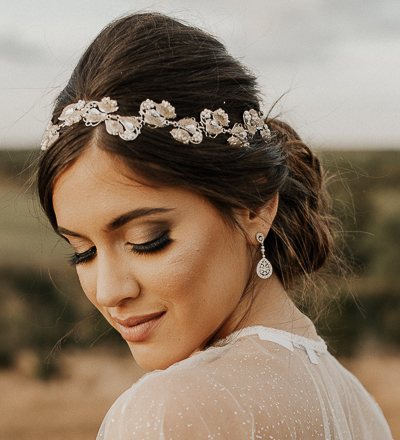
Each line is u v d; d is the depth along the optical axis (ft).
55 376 50.19
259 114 5.97
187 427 4.06
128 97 4.97
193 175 4.86
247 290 5.65
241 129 5.40
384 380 47.11
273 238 6.18
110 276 4.97
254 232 5.57
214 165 5.00
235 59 5.92
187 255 4.91
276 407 4.43
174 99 5.08
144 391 4.33
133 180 4.74
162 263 4.90
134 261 4.99
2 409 43.88
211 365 4.67
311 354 5.54
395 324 52.24
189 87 5.19
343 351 50.80
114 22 5.64
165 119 4.92
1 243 56.08
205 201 5.01
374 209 54.24
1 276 54.39
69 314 53.52
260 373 4.71
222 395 4.27
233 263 5.26
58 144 4.92
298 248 6.67
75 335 53.01
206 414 4.13
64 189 4.96
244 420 4.17
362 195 54.24
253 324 5.53
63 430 40.40
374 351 51.75
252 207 5.31
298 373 5.02
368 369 49.08
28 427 40.81
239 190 5.18
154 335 5.17
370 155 58.34
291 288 6.77
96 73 5.22
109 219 4.82
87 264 5.45
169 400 4.17
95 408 44.37
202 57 5.40
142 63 5.15
